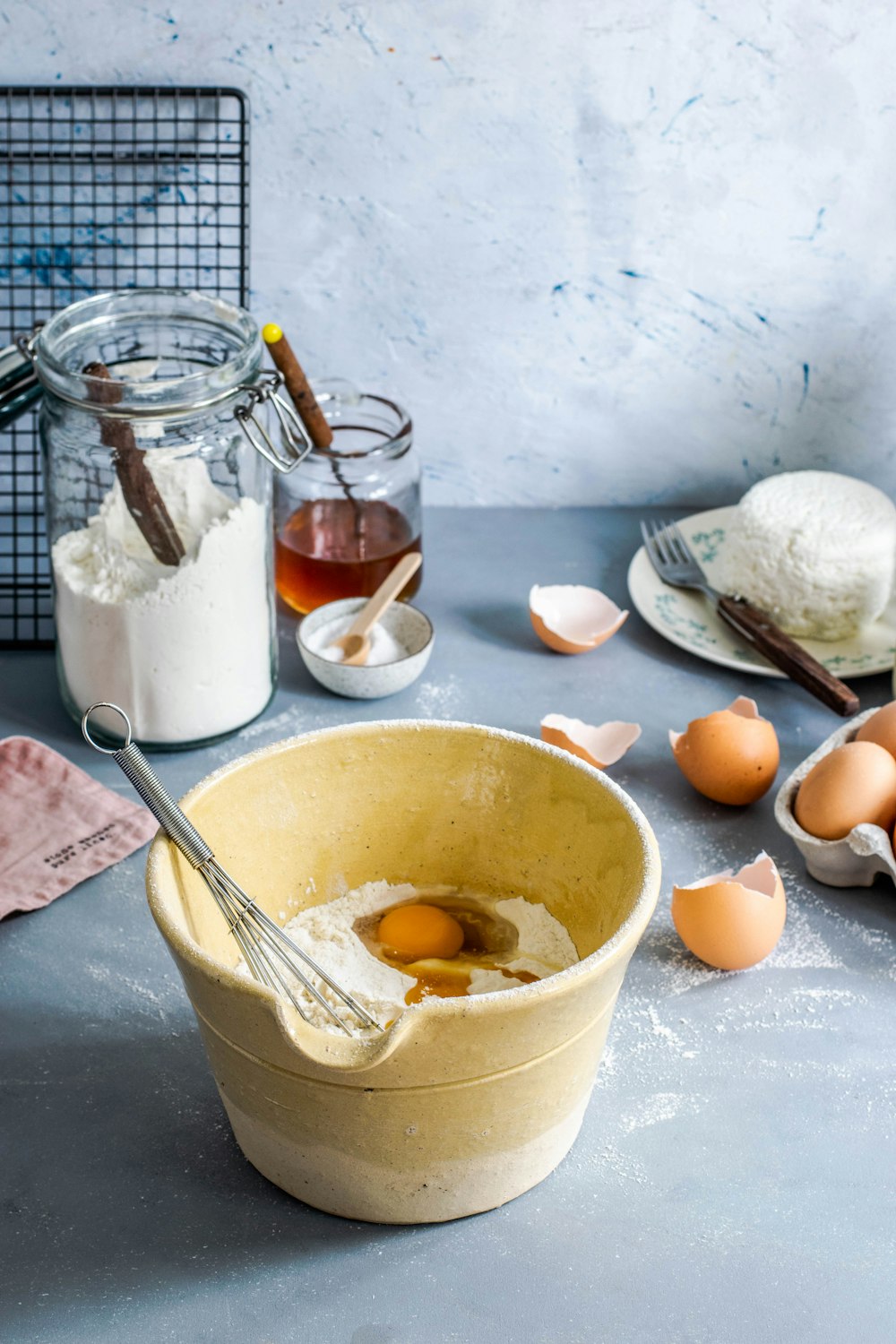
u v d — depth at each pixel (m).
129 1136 0.69
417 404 1.23
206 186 1.12
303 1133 0.60
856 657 1.07
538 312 1.18
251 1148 0.65
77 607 0.92
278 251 1.15
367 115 1.08
